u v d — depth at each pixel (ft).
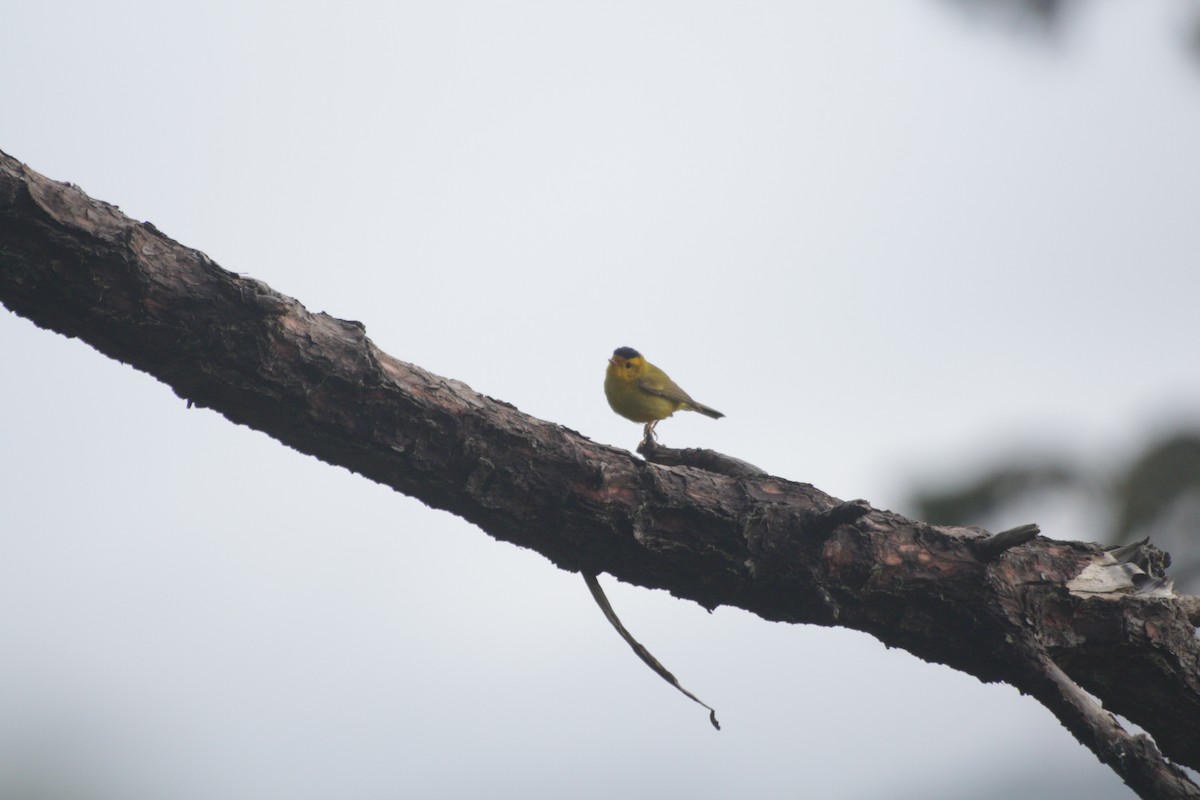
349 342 25.62
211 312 24.25
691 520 27.73
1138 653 29.09
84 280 23.39
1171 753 30.35
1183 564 37.55
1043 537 30.42
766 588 28.30
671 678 28.14
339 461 26.35
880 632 29.07
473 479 26.48
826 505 28.53
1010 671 28.12
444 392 26.45
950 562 28.53
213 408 25.44
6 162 22.97
